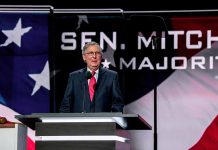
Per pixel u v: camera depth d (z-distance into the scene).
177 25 15.46
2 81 15.48
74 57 15.57
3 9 15.60
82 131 7.72
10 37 15.62
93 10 15.48
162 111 15.22
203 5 15.80
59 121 7.79
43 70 15.52
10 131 8.43
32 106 15.40
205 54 15.34
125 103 15.31
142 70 15.40
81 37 15.62
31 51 15.59
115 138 7.65
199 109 15.12
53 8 15.48
